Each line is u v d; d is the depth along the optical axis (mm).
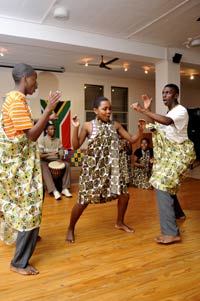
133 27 3891
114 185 2393
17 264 1863
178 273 1851
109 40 4219
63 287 1695
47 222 2936
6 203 1829
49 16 3438
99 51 4266
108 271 1887
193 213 3260
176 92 2365
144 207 3502
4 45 4535
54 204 3730
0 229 2309
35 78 1787
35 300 1564
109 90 7477
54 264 1991
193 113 6410
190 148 2344
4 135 1708
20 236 1810
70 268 1932
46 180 4152
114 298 1574
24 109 1666
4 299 1576
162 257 2090
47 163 4285
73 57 5414
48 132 4520
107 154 2367
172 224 2344
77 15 3453
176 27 3930
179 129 2252
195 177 5906
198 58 5188
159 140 2377
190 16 3564
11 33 3479
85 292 1640
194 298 1566
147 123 2441
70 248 2266
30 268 1875
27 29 3574
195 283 1725
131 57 4656
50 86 6598
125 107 7836
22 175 1753
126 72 6895
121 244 2342
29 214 1771
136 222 2916
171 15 3521
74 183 5340
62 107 6758
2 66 5793
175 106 2344
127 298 1572
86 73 6992
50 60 5648
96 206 3545
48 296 1603
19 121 1623
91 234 2578
